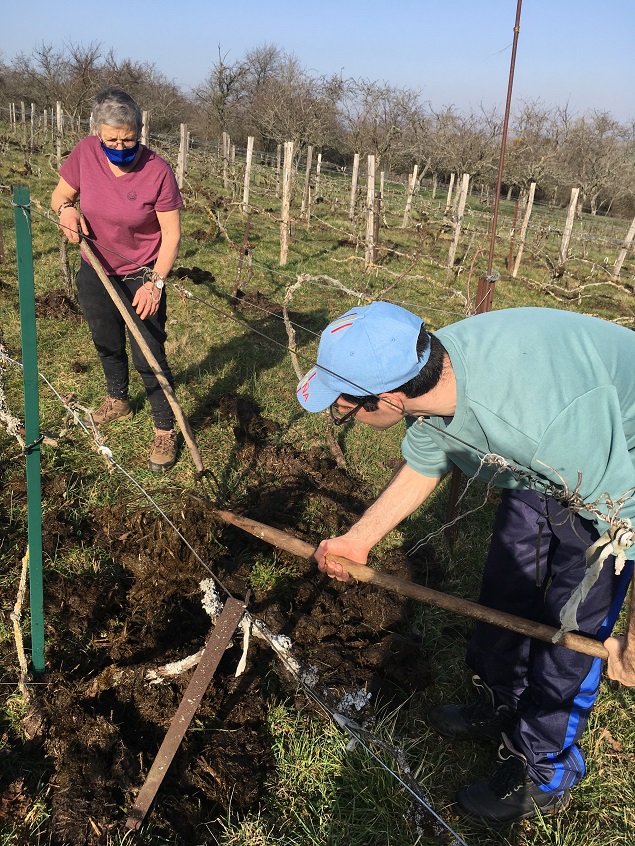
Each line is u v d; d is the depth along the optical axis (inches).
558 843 93.2
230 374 232.4
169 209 150.3
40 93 1419.8
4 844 83.6
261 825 90.4
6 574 126.1
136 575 125.9
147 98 1470.2
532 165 1067.9
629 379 73.4
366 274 447.5
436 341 73.4
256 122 1505.9
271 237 552.1
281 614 124.6
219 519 129.8
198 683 84.1
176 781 93.9
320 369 75.2
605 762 106.7
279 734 104.6
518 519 93.1
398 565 142.7
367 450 196.1
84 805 87.0
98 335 167.3
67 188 149.5
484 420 71.4
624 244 587.2
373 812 95.0
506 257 661.3
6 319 252.5
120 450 172.6
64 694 100.0
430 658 123.5
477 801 95.5
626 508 69.0
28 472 90.1
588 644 79.7
